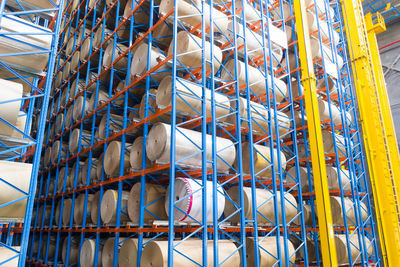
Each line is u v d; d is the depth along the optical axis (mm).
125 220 9266
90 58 13023
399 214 11766
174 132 7059
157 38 9492
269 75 11422
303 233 10422
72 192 12391
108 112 10742
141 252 7773
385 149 12406
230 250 7699
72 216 11797
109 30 12789
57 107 15586
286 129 11383
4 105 5707
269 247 9180
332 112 13461
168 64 8375
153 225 7758
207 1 9820
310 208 12484
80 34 15016
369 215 13305
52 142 15320
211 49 8469
